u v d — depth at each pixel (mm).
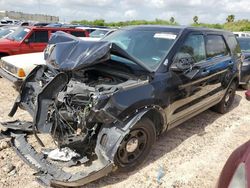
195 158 4375
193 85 4715
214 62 5473
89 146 3650
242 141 5078
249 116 6426
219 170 4094
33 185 3494
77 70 3820
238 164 2412
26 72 6832
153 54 4418
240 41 10070
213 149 4699
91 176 3354
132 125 3551
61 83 3854
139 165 3973
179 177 3865
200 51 5141
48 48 4562
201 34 5191
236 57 6527
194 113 5129
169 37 4625
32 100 4473
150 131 3910
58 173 3438
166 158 4305
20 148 3971
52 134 3723
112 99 3416
